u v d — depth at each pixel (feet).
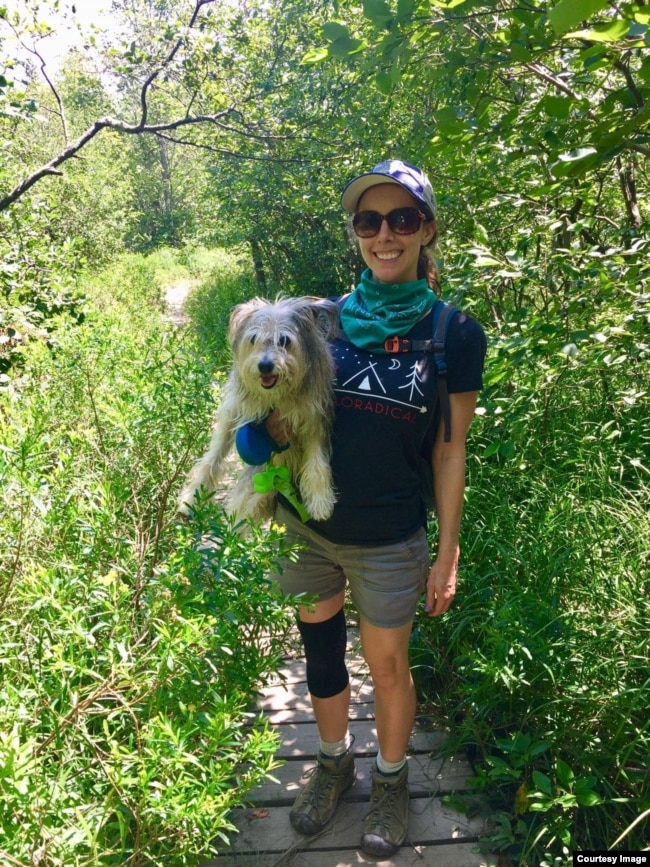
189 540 6.98
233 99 22.72
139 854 5.85
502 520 12.09
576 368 13.12
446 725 10.00
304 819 8.24
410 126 19.81
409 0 7.64
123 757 5.36
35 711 5.77
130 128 21.18
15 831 4.82
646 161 16.01
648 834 7.90
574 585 10.21
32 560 7.12
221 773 5.71
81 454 10.24
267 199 35.37
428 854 8.10
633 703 8.05
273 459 8.17
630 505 12.24
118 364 15.38
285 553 7.23
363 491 7.16
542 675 9.12
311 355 7.41
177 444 12.31
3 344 16.35
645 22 6.02
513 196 13.08
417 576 7.52
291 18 26.81
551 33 8.42
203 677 6.78
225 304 44.70
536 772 7.82
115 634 6.25
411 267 7.38
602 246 15.67
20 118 16.87
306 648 8.28
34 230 22.49
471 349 6.99
